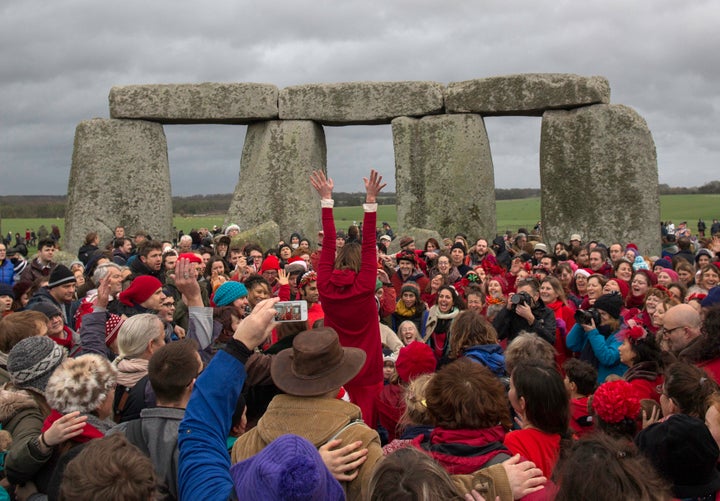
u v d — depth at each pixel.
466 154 15.31
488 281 8.28
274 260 8.55
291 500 2.04
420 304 7.62
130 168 15.95
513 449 3.18
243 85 15.80
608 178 14.86
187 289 4.48
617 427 3.46
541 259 9.88
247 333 2.70
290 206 15.70
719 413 3.16
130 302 5.49
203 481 2.45
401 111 15.56
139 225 15.94
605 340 5.72
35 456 3.10
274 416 2.87
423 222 15.59
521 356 4.19
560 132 15.09
